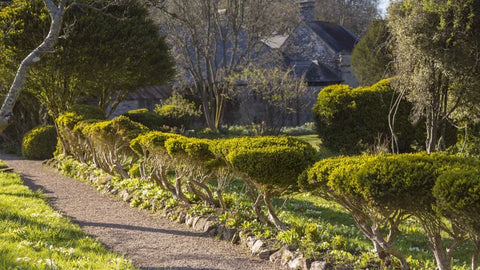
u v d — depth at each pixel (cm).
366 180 480
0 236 644
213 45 3775
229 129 3044
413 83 1152
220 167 810
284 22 3734
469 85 1066
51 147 2047
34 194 1078
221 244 725
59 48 1770
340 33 4350
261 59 3431
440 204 434
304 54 4191
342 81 3944
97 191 1194
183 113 2670
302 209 1008
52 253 585
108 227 816
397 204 475
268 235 703
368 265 565
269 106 2808
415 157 516
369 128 1869
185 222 849
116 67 1895
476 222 418
